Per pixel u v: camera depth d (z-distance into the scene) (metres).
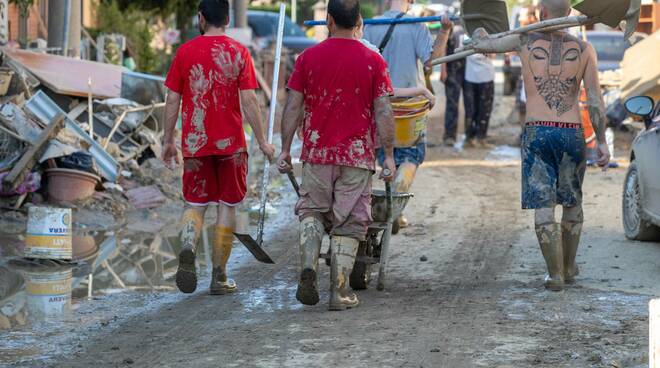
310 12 73.50
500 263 13.86
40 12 34.44
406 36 14.26
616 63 35.44
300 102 10.65
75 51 26.12
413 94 13.88
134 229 16.67
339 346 9.30
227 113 11.49
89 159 17.77
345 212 10.55
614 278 12.67
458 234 16.33
